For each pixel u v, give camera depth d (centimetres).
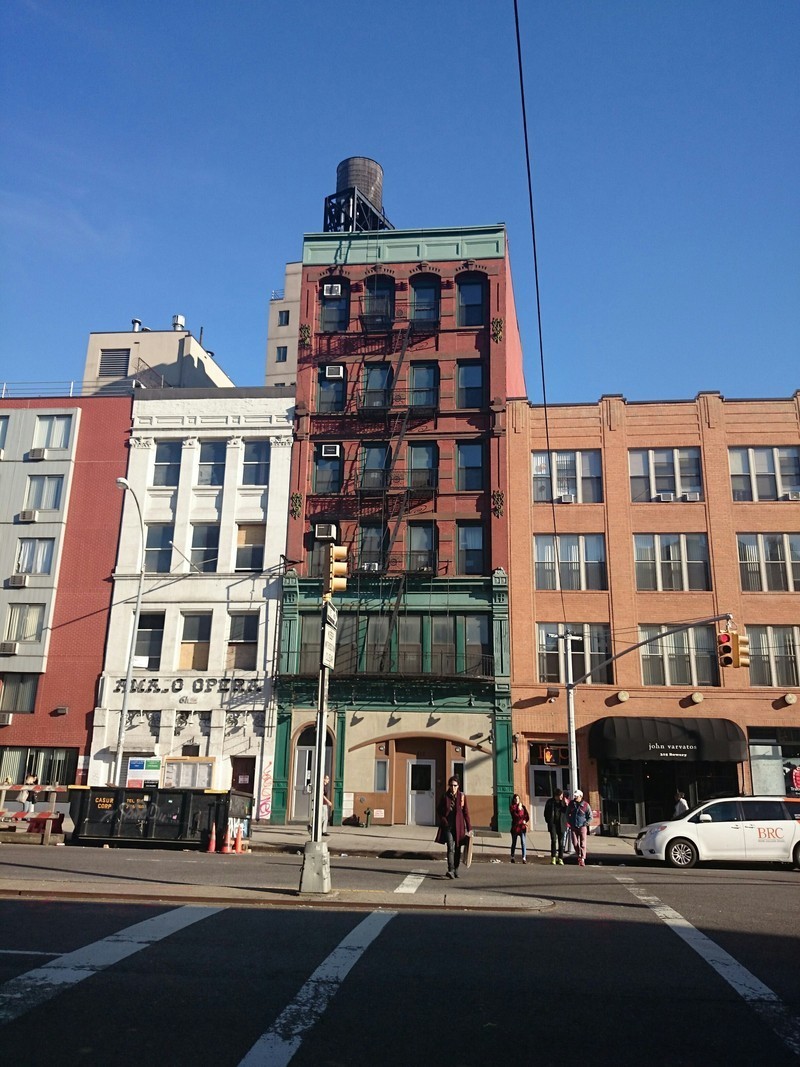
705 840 2081
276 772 3312
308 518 3591
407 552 3488
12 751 3450
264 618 3491
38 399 3841
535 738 3275
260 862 1866
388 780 3266
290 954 834
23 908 1038
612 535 3425
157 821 2294
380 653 3406
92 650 3531
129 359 5219
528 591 3397
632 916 1107
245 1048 579
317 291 3844
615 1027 640
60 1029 602
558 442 3550
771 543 3378
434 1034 616
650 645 3316
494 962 822
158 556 3625
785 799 2125
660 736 3100
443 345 3709
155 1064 546
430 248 3825
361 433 3650
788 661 3266
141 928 929
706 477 3444
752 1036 625
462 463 3594
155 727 3409
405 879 1562
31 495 3734
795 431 3462
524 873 1762
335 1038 603
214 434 3703
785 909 1196
